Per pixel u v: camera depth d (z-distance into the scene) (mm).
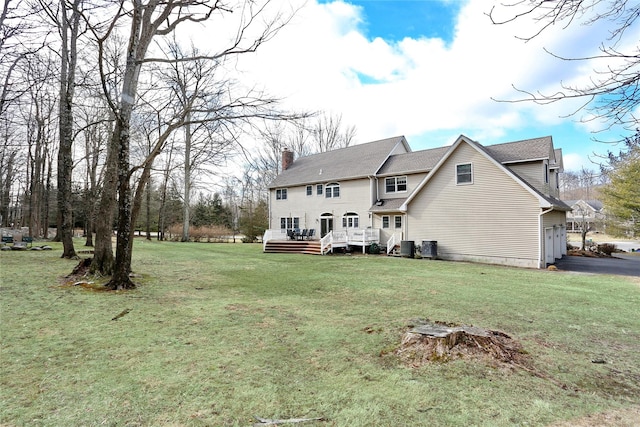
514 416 2840
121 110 8117
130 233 8727
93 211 18891
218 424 2719
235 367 3809
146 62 8258
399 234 19844
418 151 22172
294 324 5484
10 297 6891
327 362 3963
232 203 41094
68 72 12328
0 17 7777
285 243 20516
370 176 21406
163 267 12203
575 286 9359
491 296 7812
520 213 14273
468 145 15898
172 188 31422
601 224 28656
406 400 3096
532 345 4582
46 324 5270
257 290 8391
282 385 3389
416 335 4340
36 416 2779
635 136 3223
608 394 3270
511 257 14461
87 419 2754
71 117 13734
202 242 29547
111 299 6996
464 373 3637
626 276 11477
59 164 13797
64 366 3766
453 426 2695
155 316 5859
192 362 3934
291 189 26734
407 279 10266
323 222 24438
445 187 16719
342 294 7969
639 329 5402
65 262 12219
